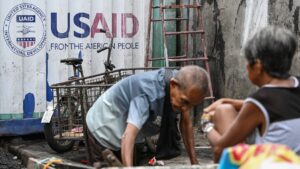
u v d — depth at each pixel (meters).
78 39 8.29
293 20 6.80
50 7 8.10
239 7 7.84
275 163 2.51
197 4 8.43
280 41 2.97
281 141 3.00
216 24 8.43
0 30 7.88
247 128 3.07
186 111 3.69
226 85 8.20
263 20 7.33
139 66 8.65
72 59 7.37
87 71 8.35
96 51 8.38
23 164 7.33
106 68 7.55
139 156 6.52
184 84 3.52
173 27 8.80
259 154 2.60
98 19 8.38
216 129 3.34
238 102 3.48
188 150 4.21
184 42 8.94
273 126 3.01
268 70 3.03
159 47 8.74
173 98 3.61
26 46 8.01
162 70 4.23
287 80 3.10
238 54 7.86
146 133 4.53
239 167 2.64
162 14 8.26
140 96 4.12
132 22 8.56
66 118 6.77
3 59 7.92
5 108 7.99
